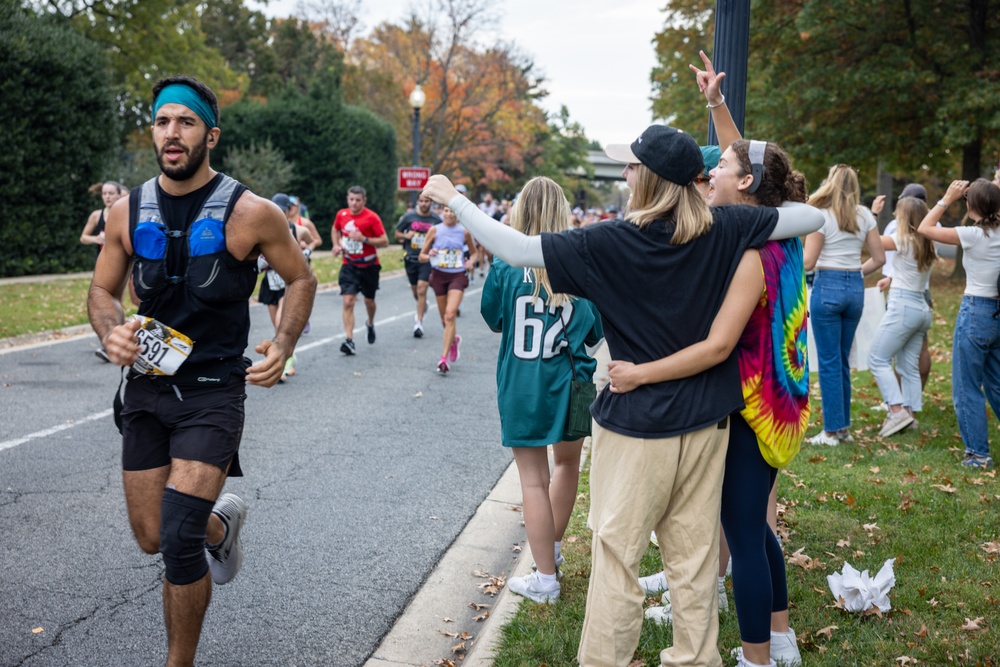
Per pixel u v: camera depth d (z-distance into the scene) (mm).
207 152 3146
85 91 21422
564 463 4242
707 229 2801
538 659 3428
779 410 2938
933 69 21719
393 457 6734
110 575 4367
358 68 56500
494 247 2840
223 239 3121
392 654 3662
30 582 4250
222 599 4145
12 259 20703
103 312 3215
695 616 2906
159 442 3217
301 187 37500
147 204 3145
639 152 2811
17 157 20031
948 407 8203
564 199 4125
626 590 2877
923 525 4926
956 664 3340
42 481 5875
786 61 23234
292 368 10047
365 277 11750
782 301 2918
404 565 4637
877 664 3350
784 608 3344
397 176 44219
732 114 5082
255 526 5156
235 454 3258
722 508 3066
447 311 10406
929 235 6141
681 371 2781
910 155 23734
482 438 7398
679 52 30016
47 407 8062
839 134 22688
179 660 3088
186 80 3105
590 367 4098
